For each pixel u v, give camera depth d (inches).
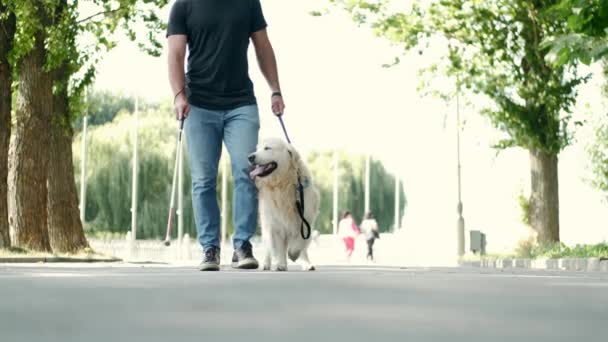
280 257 377.4
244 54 386.6
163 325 136.4
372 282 243.8
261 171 367.2
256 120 386.9
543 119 975.0
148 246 1461.6
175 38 383.6
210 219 377.7
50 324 135.9
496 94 965.8
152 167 2092.8
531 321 147.2
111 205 2065.7
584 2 574.2
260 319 146.9
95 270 369.4
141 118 2129.7
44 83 892.6
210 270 371.2
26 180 885.2
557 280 278.4
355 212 2962.6
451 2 968.3
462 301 185.8
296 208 375.2
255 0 392.2
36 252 852.0
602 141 1098.1
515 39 959.0
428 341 119.6
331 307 169.8
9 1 828.0
